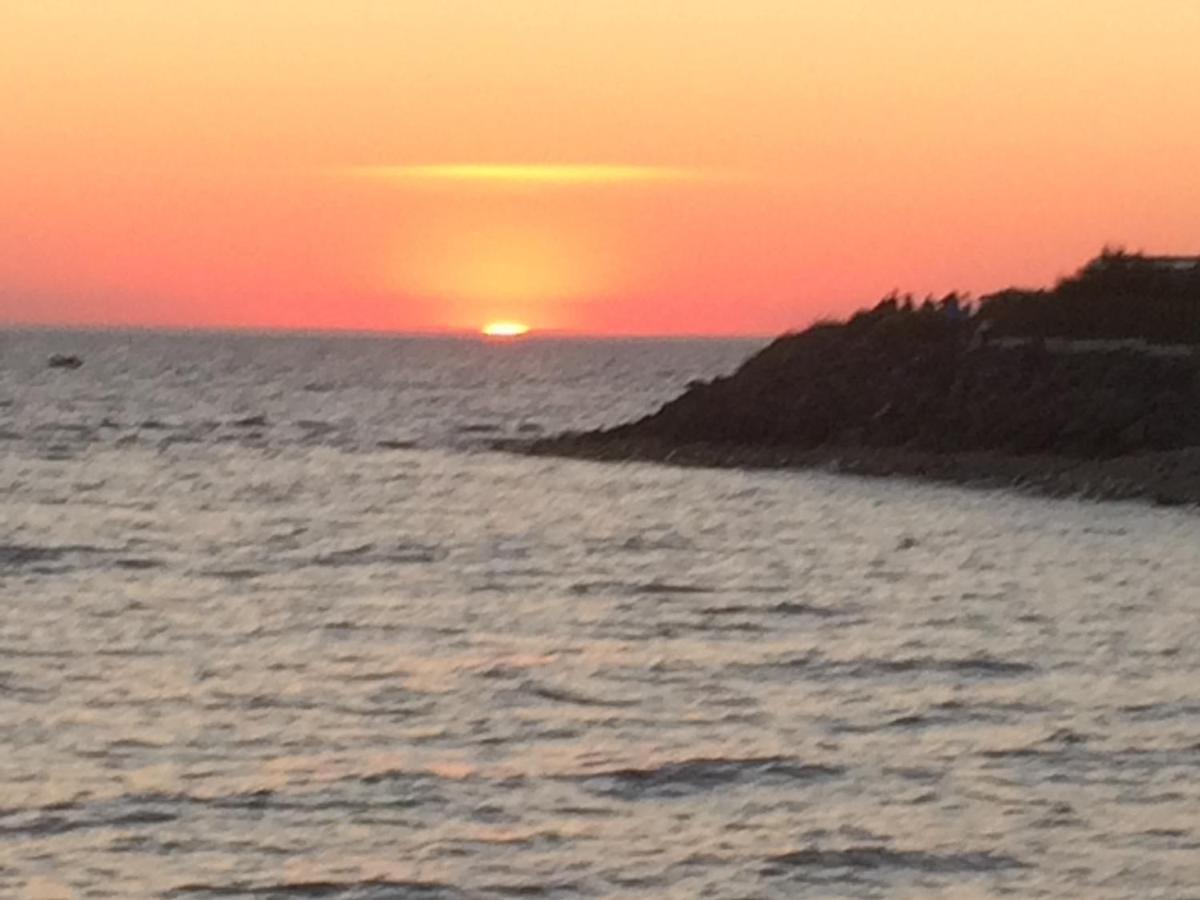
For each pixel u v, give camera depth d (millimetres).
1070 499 52781
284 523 48531
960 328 72562
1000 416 63438
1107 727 23438
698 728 23547
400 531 46656
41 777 21078
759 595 35156
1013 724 23672
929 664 27703
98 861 18266
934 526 46906
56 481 61094
